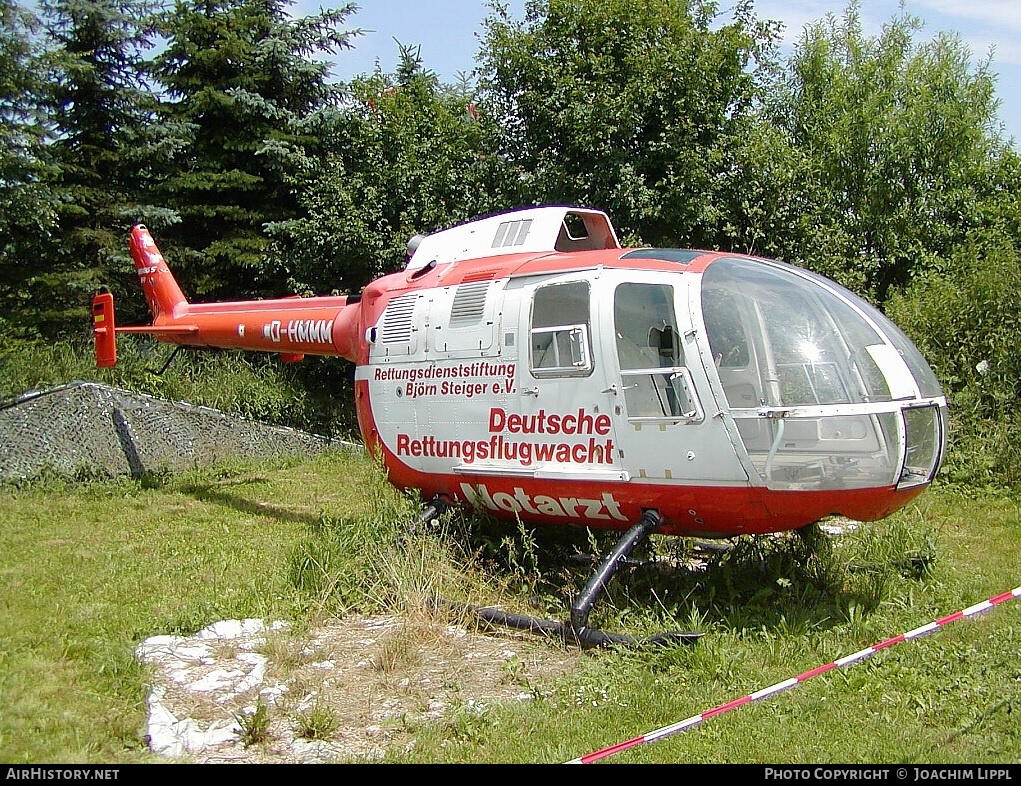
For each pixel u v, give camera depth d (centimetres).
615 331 614
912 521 827
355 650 584
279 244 1616
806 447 566
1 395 1270
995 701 475
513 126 1456
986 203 1575
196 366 1517
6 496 1022
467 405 700
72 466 1116
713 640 553
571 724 468
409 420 752
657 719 471
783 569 686
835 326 587
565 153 1365
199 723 480
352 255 1474
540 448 652
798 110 1695
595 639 575
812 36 1758
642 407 600
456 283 736
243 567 763
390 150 1545
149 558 793
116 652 560
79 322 1580
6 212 1343
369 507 823
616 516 634
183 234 1688
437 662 564
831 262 1321
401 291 788
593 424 622
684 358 582
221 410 1380
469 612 628
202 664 559
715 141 1330
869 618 603
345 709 500
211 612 642
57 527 907
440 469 729
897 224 1534
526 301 670
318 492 1096
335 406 1521
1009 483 980
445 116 1619
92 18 1523
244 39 1666
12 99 1360
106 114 1587
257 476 1197
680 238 1346
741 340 583
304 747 455
